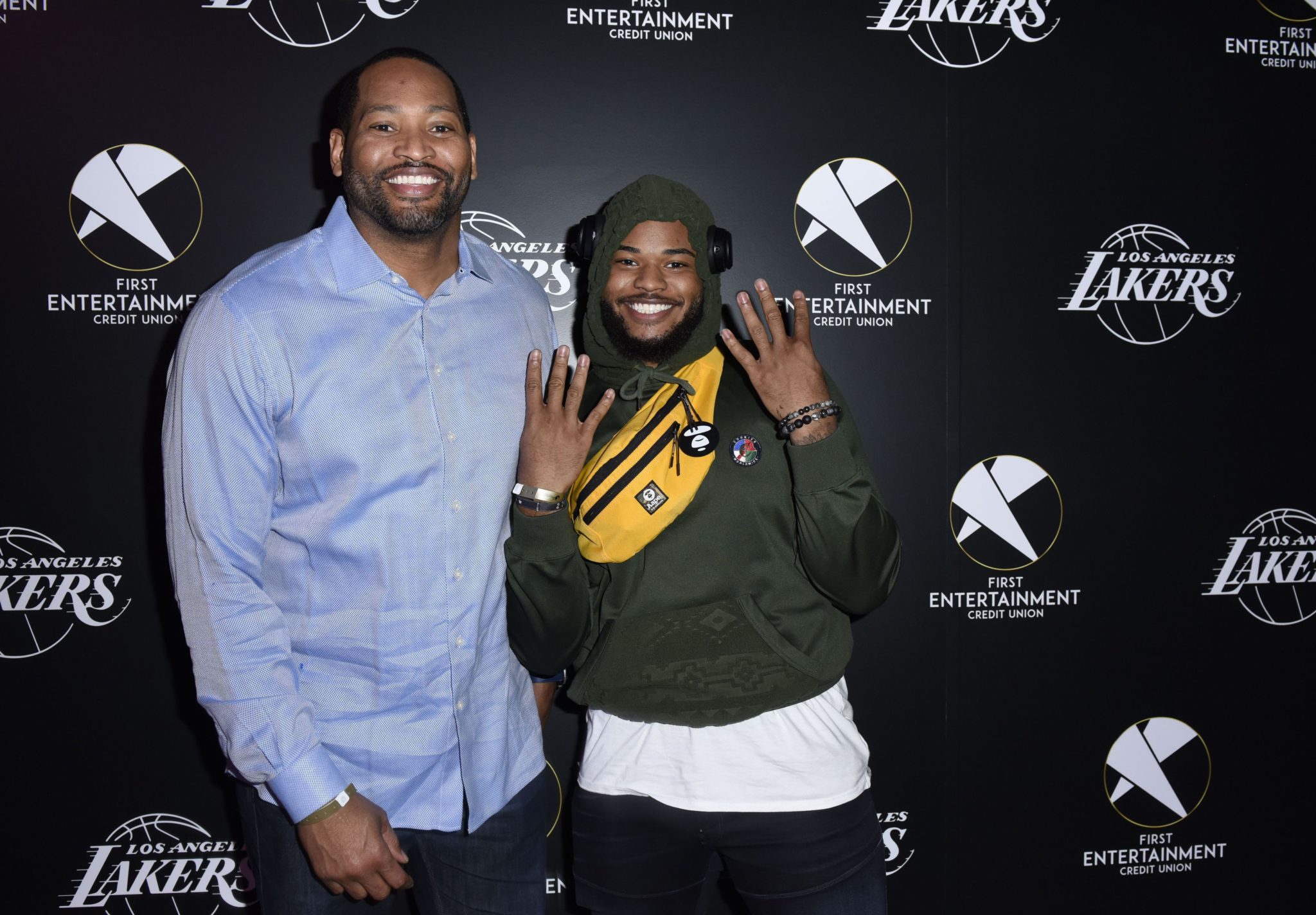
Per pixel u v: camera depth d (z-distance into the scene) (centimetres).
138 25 181
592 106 190
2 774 186
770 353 127
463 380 129
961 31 196
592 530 131
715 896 199
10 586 184
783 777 132
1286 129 204
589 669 137
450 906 138
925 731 201
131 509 185
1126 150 201
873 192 196
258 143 184
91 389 184
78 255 182
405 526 124
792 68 193
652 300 137
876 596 133
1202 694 206
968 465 200
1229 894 209
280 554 125
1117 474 203
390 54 130
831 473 124
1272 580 207
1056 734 204
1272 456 207
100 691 187
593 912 142
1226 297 204
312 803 117
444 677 129
